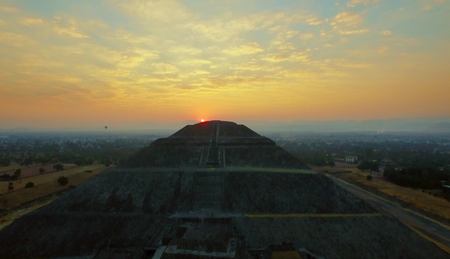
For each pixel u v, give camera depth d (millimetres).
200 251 29141
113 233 35812
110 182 45188
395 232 35688
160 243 33406
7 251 33594
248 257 29969
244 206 40344
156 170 48062
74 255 33031
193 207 40375
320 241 34281
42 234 35781
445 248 40188
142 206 40625
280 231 35562
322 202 41031
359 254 32625
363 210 39750
